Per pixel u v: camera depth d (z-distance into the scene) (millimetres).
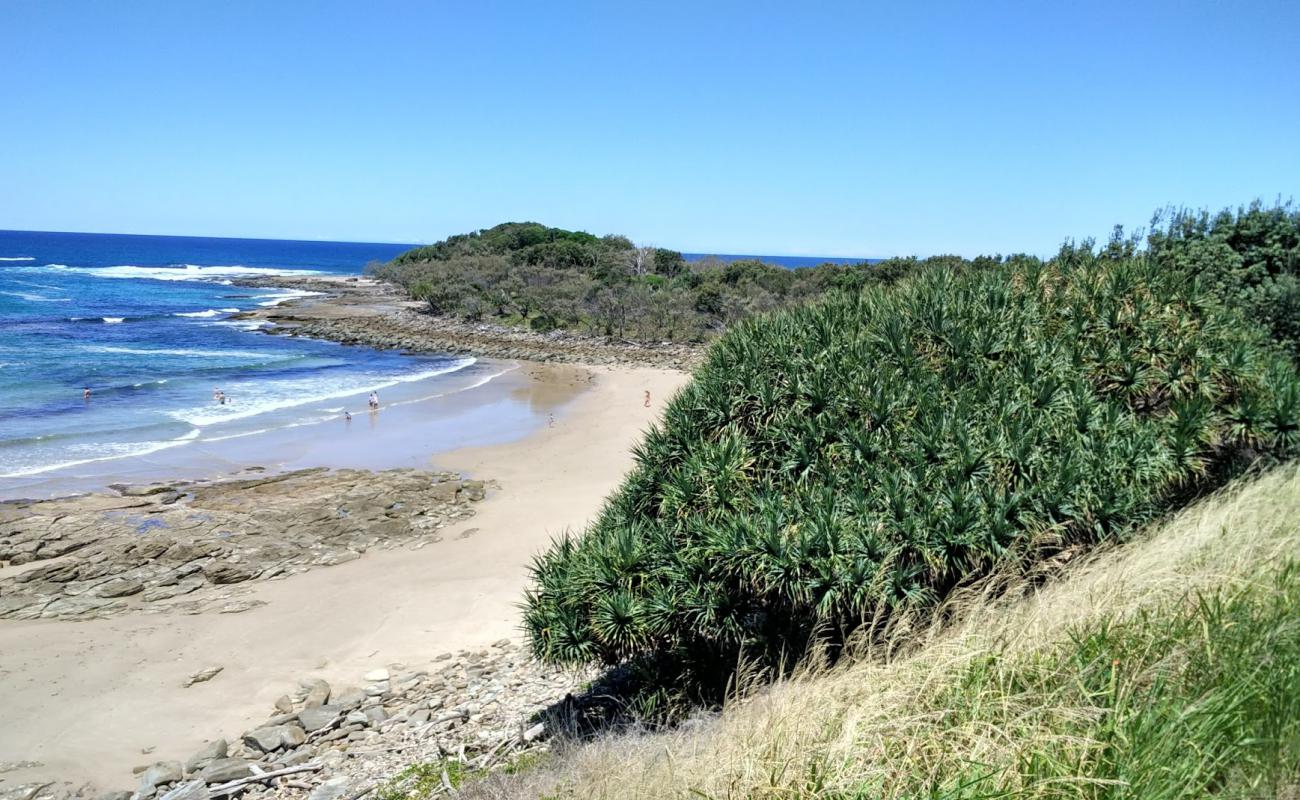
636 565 7586
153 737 11570
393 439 30094
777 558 6695
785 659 7000
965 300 9266
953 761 3594
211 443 28406
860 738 3844
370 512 21484
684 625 7316
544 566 8562
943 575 6609
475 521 21484
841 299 10016
